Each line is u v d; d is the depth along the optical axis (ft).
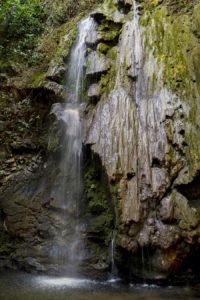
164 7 23.40
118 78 22.07
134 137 19.42
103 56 23.98
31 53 28.48
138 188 17.99
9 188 23.02
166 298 15.08
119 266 17.70
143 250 16.97
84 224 19.83
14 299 14.90
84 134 21.33
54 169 22.68
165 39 21.98
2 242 21.22
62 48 27.02
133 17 24.38
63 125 22.58
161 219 17.02
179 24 22.29
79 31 27.12
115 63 23.13
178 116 19.12
